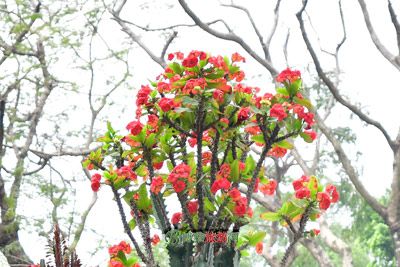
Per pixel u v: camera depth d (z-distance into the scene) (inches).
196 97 268.4
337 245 1023.6
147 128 287.6
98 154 298.4
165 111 268.7
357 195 1120.8
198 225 263.4
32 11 925.2
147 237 291.0
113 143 297.4
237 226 270.7
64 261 234.8
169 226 271.3
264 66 1016.2
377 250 1621.6
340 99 931.3
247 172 287.6
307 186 282.5
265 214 287.7
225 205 266.8
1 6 897.5
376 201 970.7
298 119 280.8
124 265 288.8
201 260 258.7
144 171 301.1
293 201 285.3
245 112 273.4
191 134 277.7
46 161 957.8
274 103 284.2
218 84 271.0
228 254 262.2
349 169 952.9
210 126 273.6
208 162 297.6
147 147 283.0
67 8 916.0
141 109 282.8
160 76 286.5
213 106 269.3
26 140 930.7
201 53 272.2
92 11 930.1
